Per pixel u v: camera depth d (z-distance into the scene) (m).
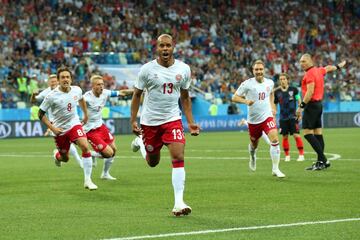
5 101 60.31
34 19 71.62
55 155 26.39
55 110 22.03
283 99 31.69
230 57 79.25
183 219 15.27
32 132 59.12
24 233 13.76
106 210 16.77
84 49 72.44
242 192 20.00
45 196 19.58
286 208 16.75
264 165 29.27
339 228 13.92
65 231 13.94
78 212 16.48
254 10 88.00
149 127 16.62
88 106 24.59
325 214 15.74
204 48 79.56
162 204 17.78
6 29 68.94
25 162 32.59
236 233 13.51
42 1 73.81
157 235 13.34
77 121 22.08
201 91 71.81
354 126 73.31
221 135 58.47
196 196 19.17
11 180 24.19
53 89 24.34
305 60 26.39
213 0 86.44
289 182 22.50
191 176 24.73
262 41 84.19
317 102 26.44
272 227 14.12
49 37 70.88
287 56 83.50
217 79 74.56
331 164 29.16
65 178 24.83
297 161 31.44
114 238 13.08
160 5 82.75
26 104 61.59
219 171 26.69
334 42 89.81
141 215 15.92
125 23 77.88
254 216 15.59
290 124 31.56
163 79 16.28
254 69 24.66
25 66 65.44
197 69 74.62
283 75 31.41
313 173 25.45
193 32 81.44
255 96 24.62
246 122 25.69
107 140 24.80
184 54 77.06
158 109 16.45
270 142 24.20
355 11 95.56
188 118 16.86
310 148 40.53
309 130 26.58
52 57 68.31
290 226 14.21
